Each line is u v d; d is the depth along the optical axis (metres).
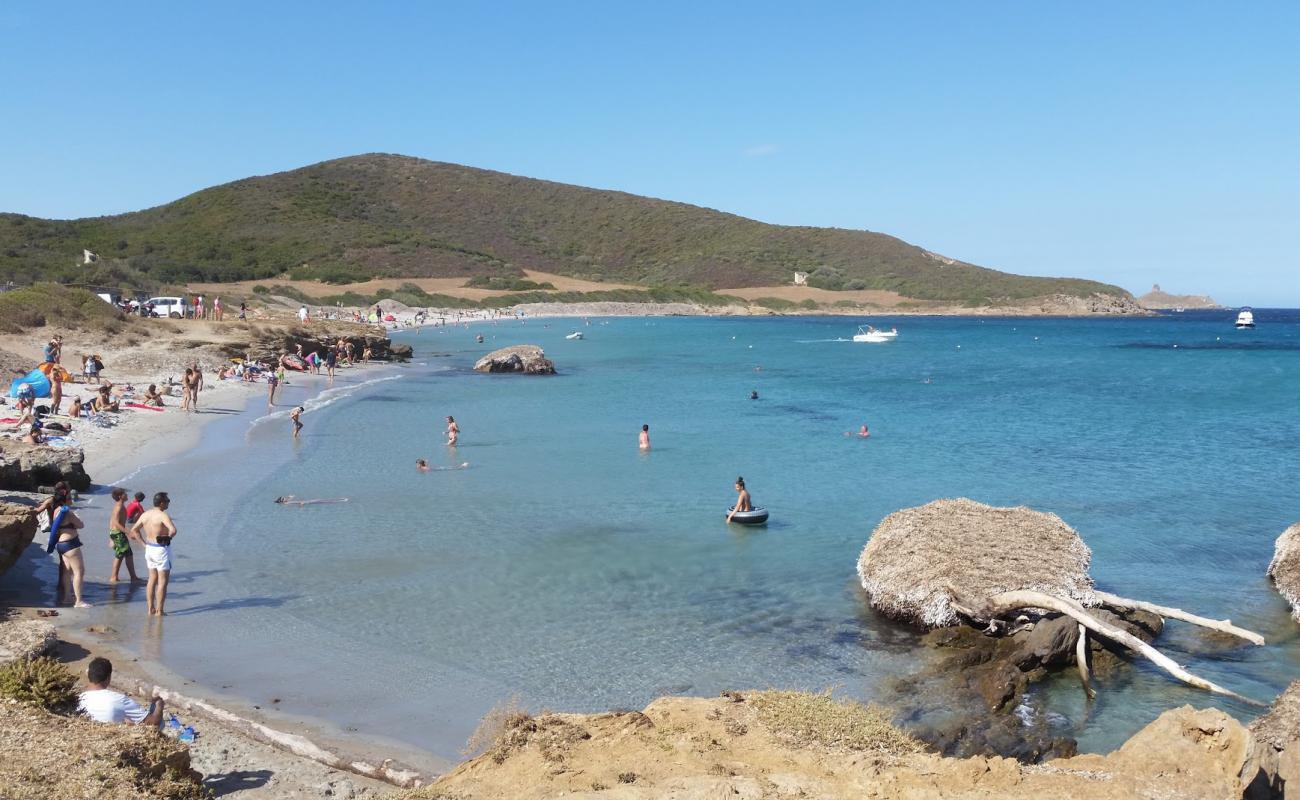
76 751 8.70
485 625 15.66
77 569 15.62
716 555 20.11
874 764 9.00
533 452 32.72
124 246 152.88
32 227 147.12
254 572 18.16
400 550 20.05
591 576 18.50
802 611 16.70
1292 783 9.09
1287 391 56.81
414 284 158.50
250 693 12.63
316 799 9.90
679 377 62.94
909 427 40.28
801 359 82.25
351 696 12.69
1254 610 16.94
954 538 16.92
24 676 10.33
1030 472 30.05
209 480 26.22
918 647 15.12
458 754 11.07
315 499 24.59
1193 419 43.44
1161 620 16.14
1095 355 91.56
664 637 15.32
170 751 9.12
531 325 134.88
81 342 50.88
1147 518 23.73
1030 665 14.21
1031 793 8.38
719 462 31.23
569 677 13.59
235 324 62.31
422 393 50.34
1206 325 181.38
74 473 22.92
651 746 9.38
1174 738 9.15
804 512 24.19
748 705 10.48
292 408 41.81
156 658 13.66
